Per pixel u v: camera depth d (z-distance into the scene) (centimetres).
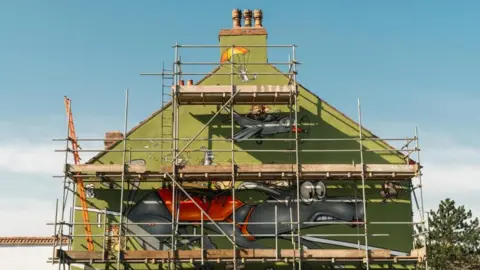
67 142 2297
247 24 2691
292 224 2295
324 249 2342
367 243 2331
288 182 2428
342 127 2500
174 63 2427
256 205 2405
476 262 4062
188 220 2372
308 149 2480
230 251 2194
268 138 2486
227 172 2270
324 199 2412
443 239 4272
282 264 2342
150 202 2389
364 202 2266
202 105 2511
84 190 2384
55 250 2167
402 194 2428
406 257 2247
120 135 2614
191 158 2458
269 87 2356
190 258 2194
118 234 2284
